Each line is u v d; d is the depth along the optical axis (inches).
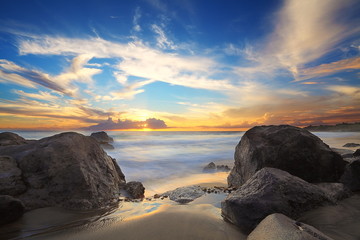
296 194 147.7
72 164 194.9
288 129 241.8
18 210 145.3
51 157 190.1
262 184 156.1
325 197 157.2
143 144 1018.7
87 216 158.6
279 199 141.3
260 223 122.4
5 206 138.3
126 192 244.7
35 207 163.8
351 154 281.4
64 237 123.4
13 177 171.6
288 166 221.0
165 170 454.9
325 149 225.3
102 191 202.8
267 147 229.9
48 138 222.4
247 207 138.9
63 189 180.7
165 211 168.9
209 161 568.4
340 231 117.3
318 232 100.7
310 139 226.7
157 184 341.1
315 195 154.0
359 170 205.6
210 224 141.3
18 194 167.5
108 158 270.8
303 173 219.9
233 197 152.3
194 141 1188.5
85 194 184.1
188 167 490.0
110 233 127.4
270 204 137.3
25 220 145.4
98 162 232.7
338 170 220.1
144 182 354.6
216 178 370.9
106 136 1104.2
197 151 772.0
